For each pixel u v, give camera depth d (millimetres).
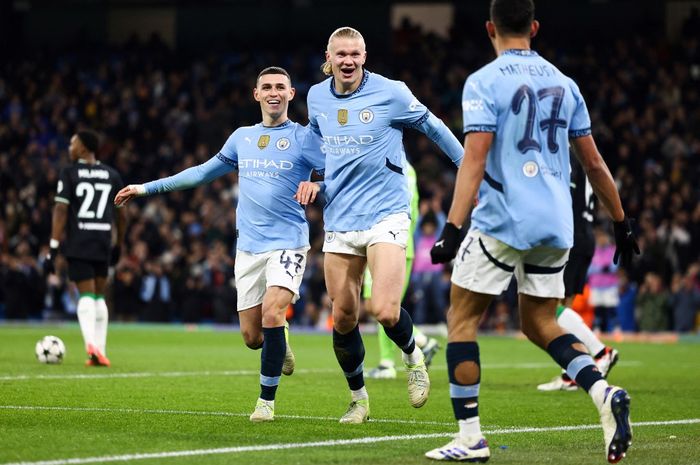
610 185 7812
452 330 7668
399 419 9977
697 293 29484
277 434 8719
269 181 10078
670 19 43812
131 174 39656
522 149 7453
